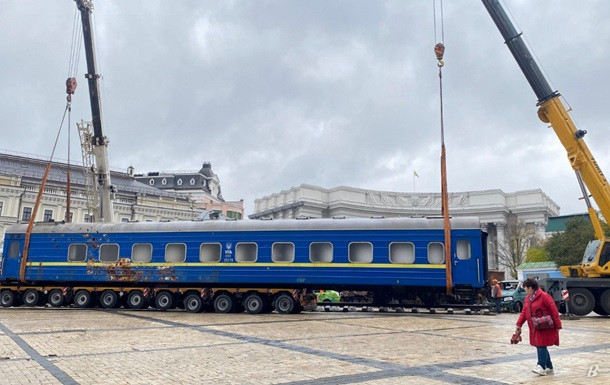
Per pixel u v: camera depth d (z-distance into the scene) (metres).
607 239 21.02
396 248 20.27
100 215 25.97
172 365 8.77
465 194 96.62
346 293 22.36
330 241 20.77
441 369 8.41
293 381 7.50
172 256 22.11
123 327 14.77
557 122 20.69
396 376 7.84
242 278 21.22
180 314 20.19
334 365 8.77
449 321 17.19
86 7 25.33
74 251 23.09
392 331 14.07
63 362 8.99
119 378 7.71
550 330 7.98
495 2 20.98
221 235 21.78
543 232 89.19
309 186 97.50
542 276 21.88
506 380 7.55
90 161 26.30
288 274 20.81
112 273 22.50
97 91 25.91
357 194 97.75
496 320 17.72
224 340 12.09
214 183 111.19
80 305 22.88
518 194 95.31
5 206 57.97
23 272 23.22
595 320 19.28
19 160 64.25
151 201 67.56
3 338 12.08
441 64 21.00
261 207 109.50
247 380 7.59
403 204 98.44
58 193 61.53
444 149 20.34
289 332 13.81
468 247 19.64
